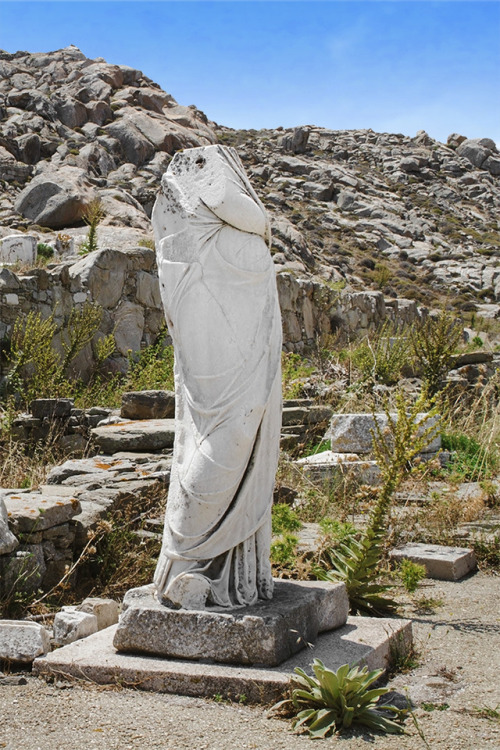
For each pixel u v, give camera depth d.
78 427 10.05
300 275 27.83
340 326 23.20
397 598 5.50
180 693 3.60
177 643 3.78
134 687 3.67
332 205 44.31
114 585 5.48
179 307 3.98
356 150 56.31
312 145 55.69
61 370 12.52
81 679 3.75
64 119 35.78
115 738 3.16
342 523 6.39
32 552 5.16
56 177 25.84
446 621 4.94
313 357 19.23
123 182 31.41
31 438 9.63
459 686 3.82
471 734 3.25
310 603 4.01
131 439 8.45
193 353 3.96
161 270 4.09
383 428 9.56
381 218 43.16
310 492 7.93
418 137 61.03
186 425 3.99
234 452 3.86
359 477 8.55
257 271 4.00
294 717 3.37
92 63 41.44
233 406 3.88
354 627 4.29
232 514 3.88
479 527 7.40
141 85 41.97
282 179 45.81
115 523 5.95
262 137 55.38
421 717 3.44
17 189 27.89
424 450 9.86
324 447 10.74
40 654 3.95
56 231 23.64
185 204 4.03
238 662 3.70
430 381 14.25
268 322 4.03
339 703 3.37
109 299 14.76
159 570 3.96
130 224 25.56
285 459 9.07
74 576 5.45
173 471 4.03
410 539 6.87
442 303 33.09
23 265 14.19
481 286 36.38
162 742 3.12
